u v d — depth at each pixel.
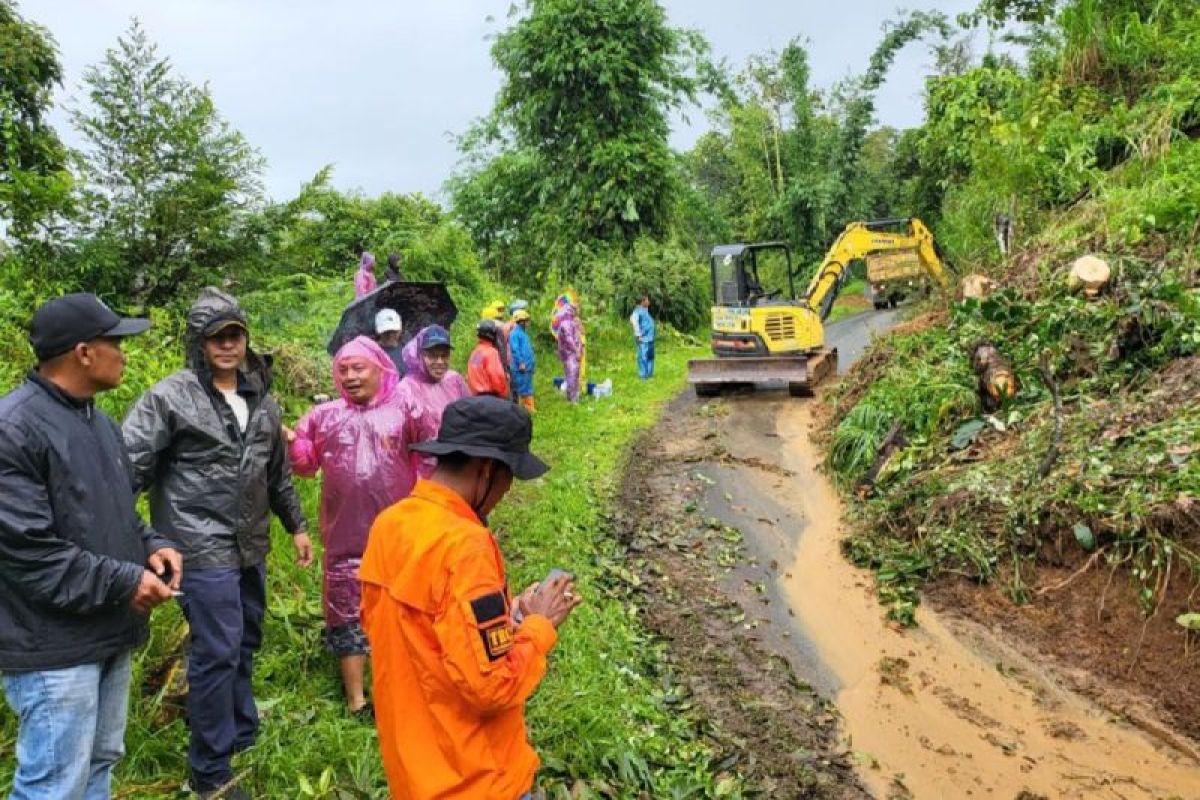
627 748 3.99
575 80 21.34
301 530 4.01
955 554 6.14
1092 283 7.75
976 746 4.42
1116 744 4.36
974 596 5.86
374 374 4.21
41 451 2.57
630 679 4.85
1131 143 10.55
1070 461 6.00
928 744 4.45
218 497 3.47
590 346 18.22
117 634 2.76
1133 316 7.04
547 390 14.08
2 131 8.38
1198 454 5.34
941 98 20.22
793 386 12.21
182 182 8.48
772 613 5.92
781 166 38.75
